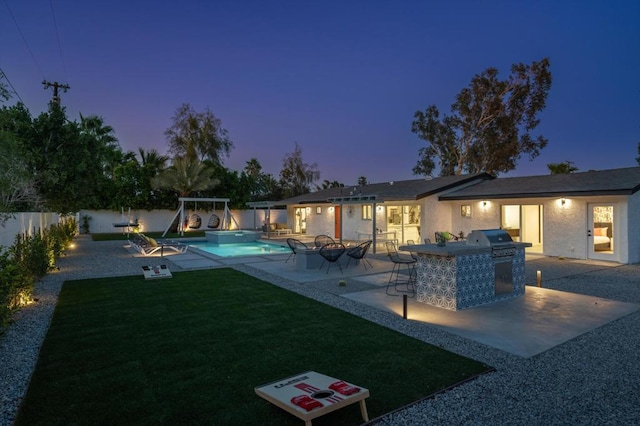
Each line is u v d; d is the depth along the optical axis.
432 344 4.89
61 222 19.03
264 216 35.06
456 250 6.52
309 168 46.62
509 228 17.48
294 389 3.14
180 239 23.00
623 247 12.18
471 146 29.94
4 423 3.04
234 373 3.96
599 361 4.33
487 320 5.98
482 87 28.45
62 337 5.14
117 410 3.20
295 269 11.15
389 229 18.59
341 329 5.49
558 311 6.49
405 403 3.33
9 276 5.30
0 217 7.00
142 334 5.27
